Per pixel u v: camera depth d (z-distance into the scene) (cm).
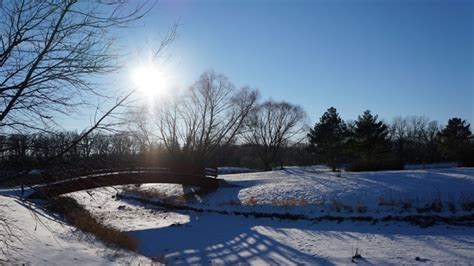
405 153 8575
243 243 2198
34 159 621
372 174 3750
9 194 732
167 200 3766
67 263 1160
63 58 618
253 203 3319
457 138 6806
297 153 10306
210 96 5156
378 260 1695
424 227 2386
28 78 598
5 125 608
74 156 647
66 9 604
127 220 2953
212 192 4022
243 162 9806
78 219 1644
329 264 1678
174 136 4850
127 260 1438
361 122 5659
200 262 1791
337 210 2828
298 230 2517
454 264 1591
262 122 7681
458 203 2673
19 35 602
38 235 1338
